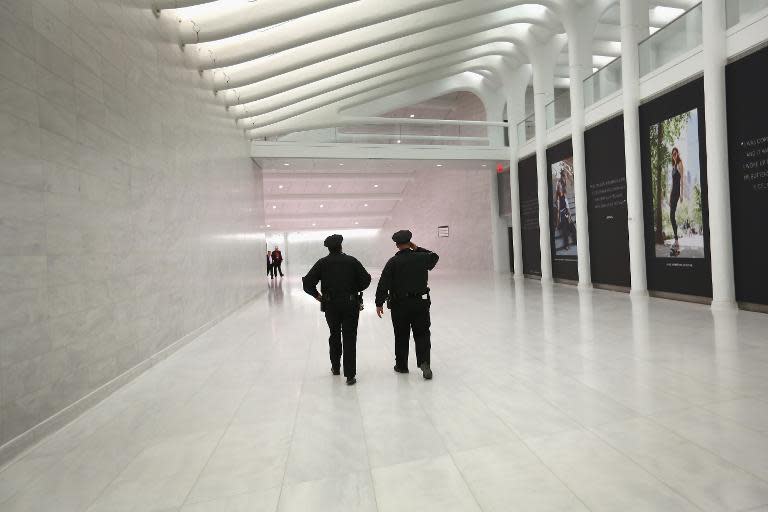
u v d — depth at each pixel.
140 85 6.64
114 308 5.43
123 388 5.33
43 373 3.99
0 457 3.38
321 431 3.73
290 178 25.91
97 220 5.14
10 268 3.65
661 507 2.42
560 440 3.32
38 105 4.14
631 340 6.49
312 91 13.95
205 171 9.84
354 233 40.78
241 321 10.30
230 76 11.10
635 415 3.71
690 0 14.37
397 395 4.55
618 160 12.40
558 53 15.93
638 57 11.42
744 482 2.63
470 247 26.84
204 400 4.71
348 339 5.03
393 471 2.99
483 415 3.90
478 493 2.66
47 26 4.36
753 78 8.25
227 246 11.64
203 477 3.04
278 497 2.73
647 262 11.34
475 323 8.55
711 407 3.80
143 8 6.91
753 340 6.12
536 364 5.43
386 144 18.27
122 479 3.06
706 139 9.01
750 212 8.41
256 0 8.78
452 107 27.50
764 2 7.98
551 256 16.31
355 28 10.27
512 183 19.14
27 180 3.93
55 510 2.70
